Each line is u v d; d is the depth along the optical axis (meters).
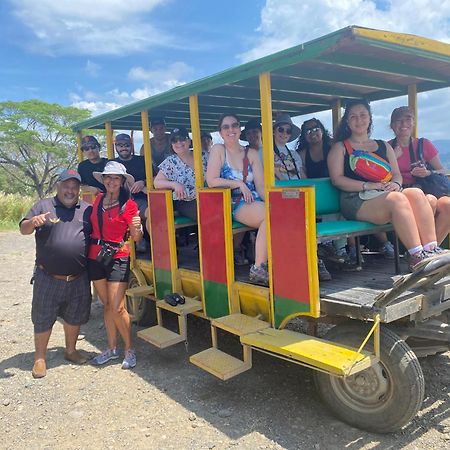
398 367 3.21
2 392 4.33
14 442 3.54
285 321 3.80
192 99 4.52
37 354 4.69
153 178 5.92
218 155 4.38
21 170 36.66
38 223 4.42
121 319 4.78
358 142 4.37
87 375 4.64
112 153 6.28
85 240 4.72
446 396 3.92
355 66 3.81
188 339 5.45
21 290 8.36
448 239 4.65
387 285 3.80
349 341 3.45
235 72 3.91
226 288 4.36
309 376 4.39
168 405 3.99
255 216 4.17
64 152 35.97
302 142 5.61
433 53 3.59
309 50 3.27
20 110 35.22
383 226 4.14
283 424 3.61
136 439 3.51
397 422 3.29
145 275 5.87
